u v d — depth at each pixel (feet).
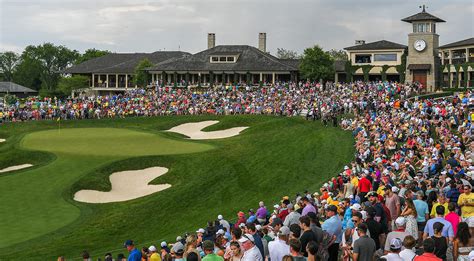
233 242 62.75
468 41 376.07
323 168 194.70
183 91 388.16
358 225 64.23
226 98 351.46
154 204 165.99
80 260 118.73
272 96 345.10
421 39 383.86
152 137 271.08
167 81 468.75
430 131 193.06
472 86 370.12
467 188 82.69
